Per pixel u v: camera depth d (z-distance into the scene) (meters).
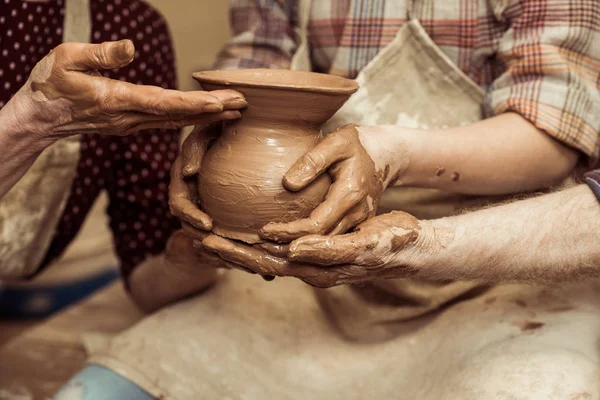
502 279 1.32
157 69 1.93
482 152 1.39
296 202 1.15
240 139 1.18
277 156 1.16
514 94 1.46
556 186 1.53
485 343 1.38
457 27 1.56
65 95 1.17
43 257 1.96
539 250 1.28
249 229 1.18
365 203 1.19
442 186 1.43
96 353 1.63
